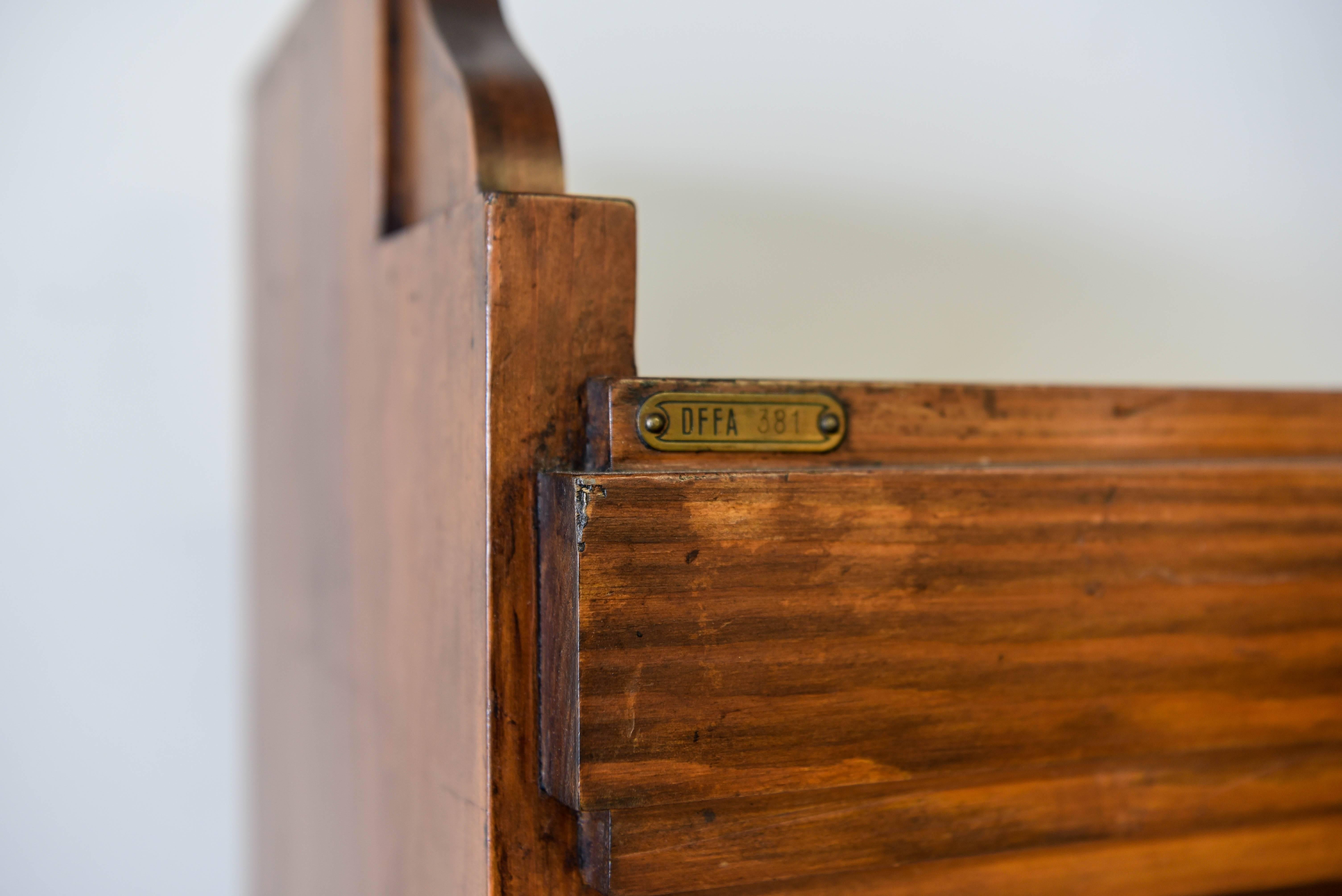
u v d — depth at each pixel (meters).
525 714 0.35
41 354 0.78
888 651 0.35
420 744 0.39
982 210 0.63
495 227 0.34
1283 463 0.39
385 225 0.42
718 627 0.34
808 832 0.35
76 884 0.80
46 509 0.79
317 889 0.49
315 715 0.49
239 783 0.83
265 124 0.58
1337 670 0.39
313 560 0.50
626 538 0.33
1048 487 0.36
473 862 0.35
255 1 0.82
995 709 0.36
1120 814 0.38
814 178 0.60
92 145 0.78
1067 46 0.64
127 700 0.81
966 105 0.62
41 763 0.79
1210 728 0.38
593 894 0.35
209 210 0.81
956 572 0.36
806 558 0.34
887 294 0.61
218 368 0.82
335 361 0.46
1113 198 0.65
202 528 0.82
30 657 0.79
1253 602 0.38
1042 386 0.38
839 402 0.36
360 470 0.44
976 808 0.37
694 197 0.59
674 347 0.57
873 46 0.61
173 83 0.80
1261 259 0.69
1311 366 0.71
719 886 0.34
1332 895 0.41
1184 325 0.68
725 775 0.34
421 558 0.39
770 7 0.60
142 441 0.81
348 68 0.45
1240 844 0.40
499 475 0.34
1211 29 0.68
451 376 0.36
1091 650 0.37
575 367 0.35
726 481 0.34
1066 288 0.64
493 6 0.41
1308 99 0.71
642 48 0.59
